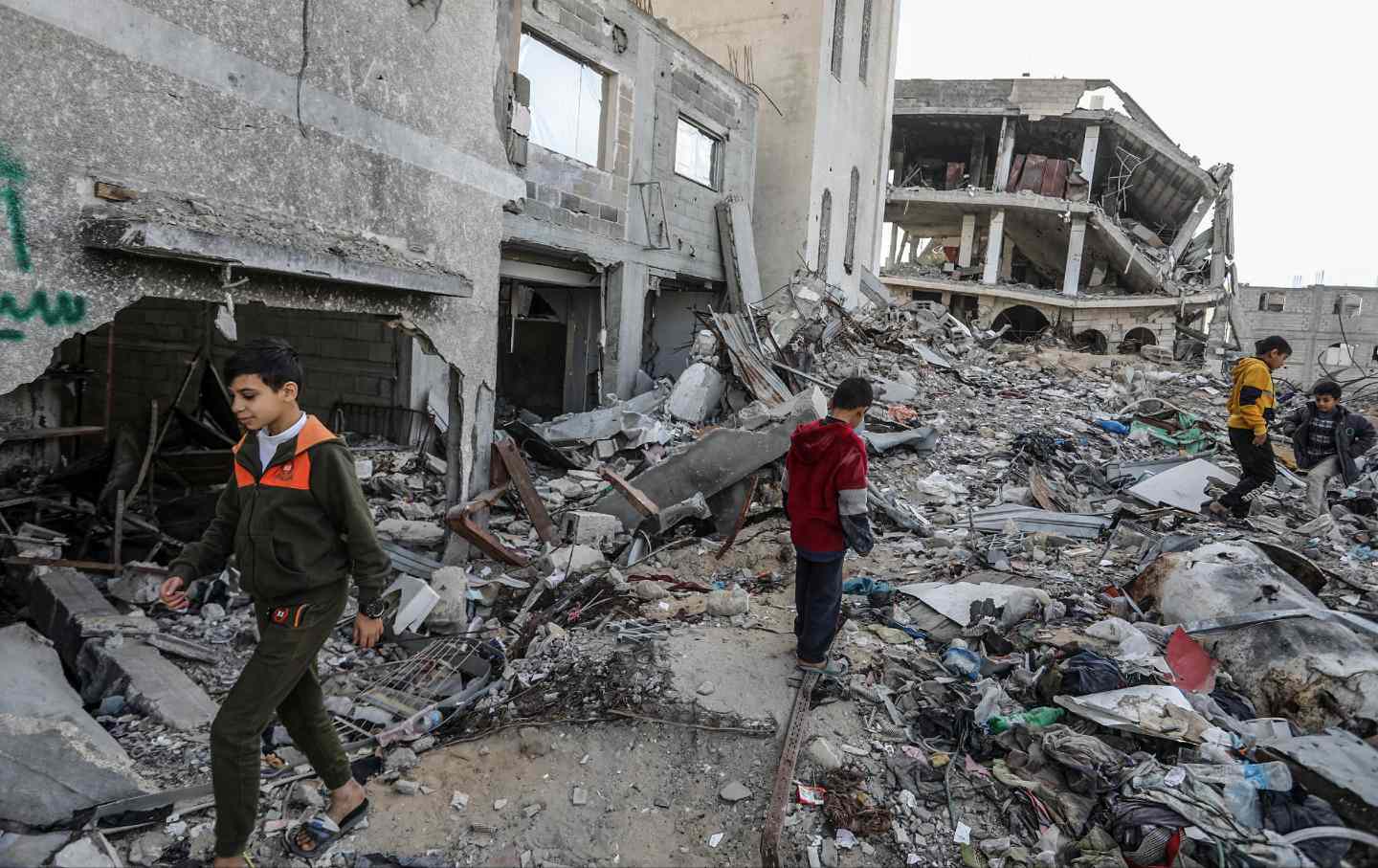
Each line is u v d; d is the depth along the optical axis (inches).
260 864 118.0
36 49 132.0
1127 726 135.3
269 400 100.2
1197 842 112.2
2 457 272.5
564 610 206.8
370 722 158.9
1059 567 225.1
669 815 132.1
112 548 229.3
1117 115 953.5
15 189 131.3
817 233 673.0
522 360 568.4
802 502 157.1
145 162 151.6
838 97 691.4
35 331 136.7
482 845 126.0
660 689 156.6
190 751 143.1
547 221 407.5
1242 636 159.5
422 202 226.4
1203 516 288.8
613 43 435.8
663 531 266.2
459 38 238.1
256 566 102.0
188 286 161.6
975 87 1010.1
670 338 614.2
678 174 523.8
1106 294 1032.8
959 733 145.6
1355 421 281.9
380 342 405.4
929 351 597.3
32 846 114.2
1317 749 125.2
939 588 199.0
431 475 351.6
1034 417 464.1
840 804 129.3
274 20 175.9
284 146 180.9
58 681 156.9
